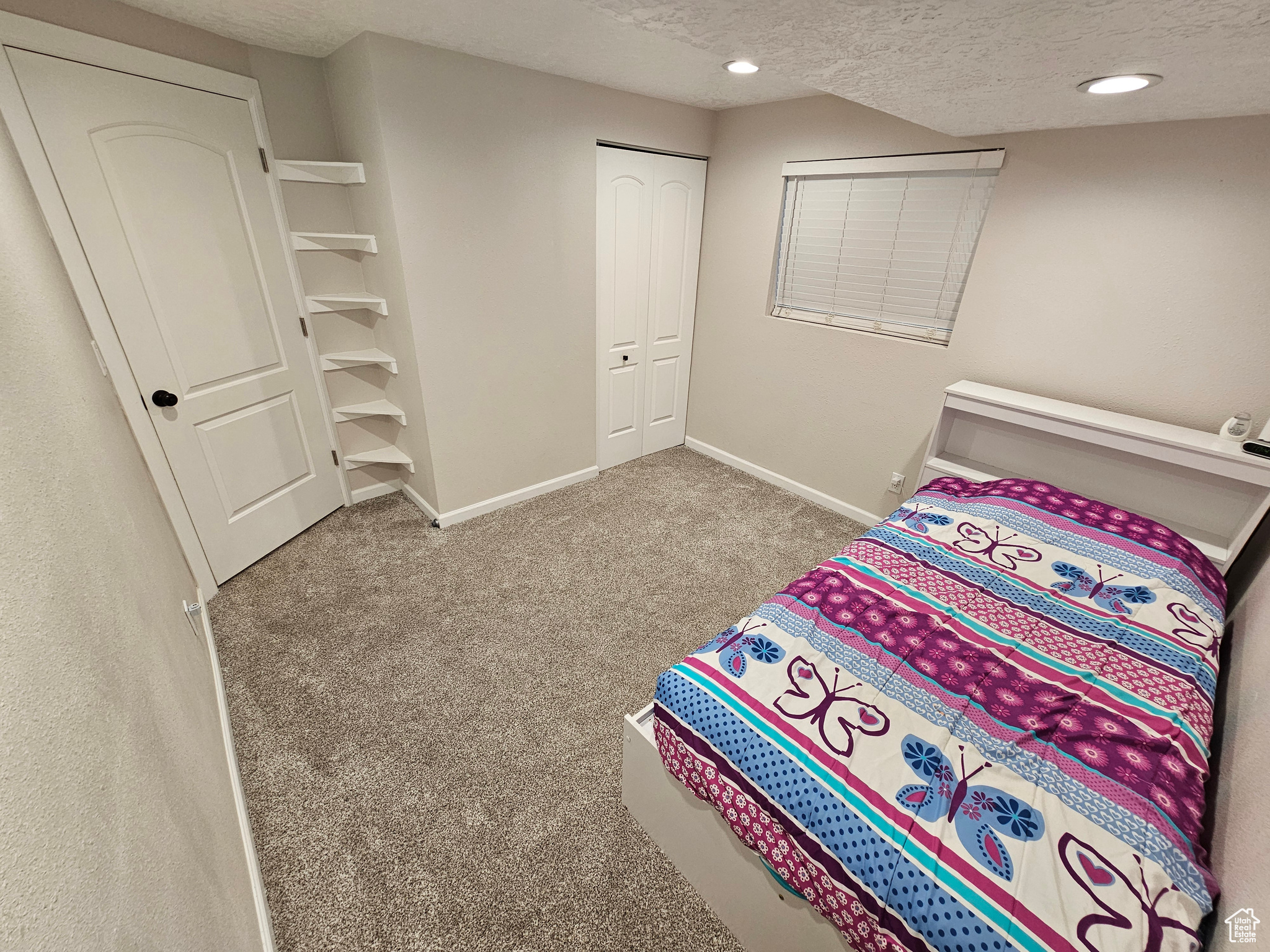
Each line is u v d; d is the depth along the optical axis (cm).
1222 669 163
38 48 158
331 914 131
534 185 256
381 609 231
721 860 126
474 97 224
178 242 203
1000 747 113
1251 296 178
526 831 150
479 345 268
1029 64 124
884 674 132
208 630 203
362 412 286
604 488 343
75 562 71
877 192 263
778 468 347
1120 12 91
